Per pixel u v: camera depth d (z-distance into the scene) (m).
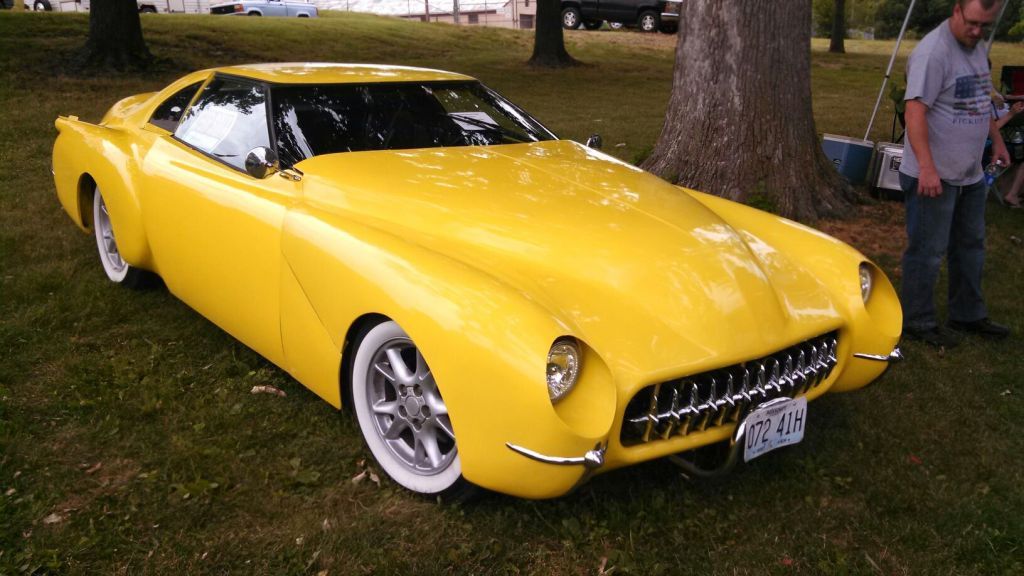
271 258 3.02
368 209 2.96
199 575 2.25
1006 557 2.49
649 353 2.37
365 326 2.67
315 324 2.83
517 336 2.18
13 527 2.38
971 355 4.12
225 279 3.33
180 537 2.40
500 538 2.46
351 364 2.79
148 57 13.76
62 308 4.02
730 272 2.77
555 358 2.19
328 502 2.60
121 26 13.43
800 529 2.59
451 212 2.89
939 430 3.31
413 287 2.41
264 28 19.94
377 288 2.50
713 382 2.46
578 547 2.45
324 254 2.73
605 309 2.49
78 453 2.82
